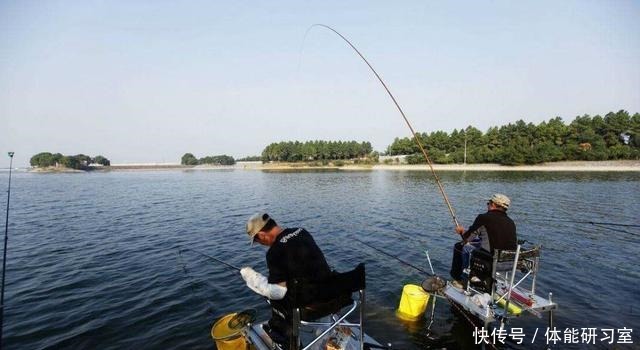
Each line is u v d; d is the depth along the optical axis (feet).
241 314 14.84
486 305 16.39
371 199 83.76
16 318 20.65
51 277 27.99
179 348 17.43
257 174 278.87
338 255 34.78
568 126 247.50
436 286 18.85
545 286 25.29
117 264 31.50
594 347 17.01
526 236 41.86
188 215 61.67
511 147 229.25
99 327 19.54
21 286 25.95
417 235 43.65
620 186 102.63
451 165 262.88
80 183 178.19
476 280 17.71
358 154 417.90
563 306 21.79
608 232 44.14
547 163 216.54
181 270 29.68
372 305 22.07
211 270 29.71
